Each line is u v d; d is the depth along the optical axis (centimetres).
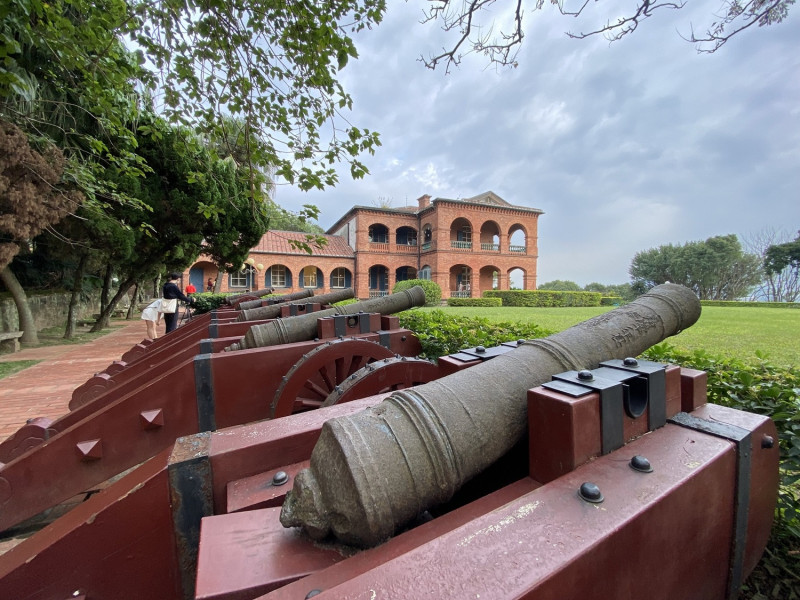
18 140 489
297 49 263
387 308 311
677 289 147
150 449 188
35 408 357
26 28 332
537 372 106
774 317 931
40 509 164
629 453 91
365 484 71
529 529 68
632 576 73
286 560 74
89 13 326
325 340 253
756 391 163
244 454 112
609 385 90
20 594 91
